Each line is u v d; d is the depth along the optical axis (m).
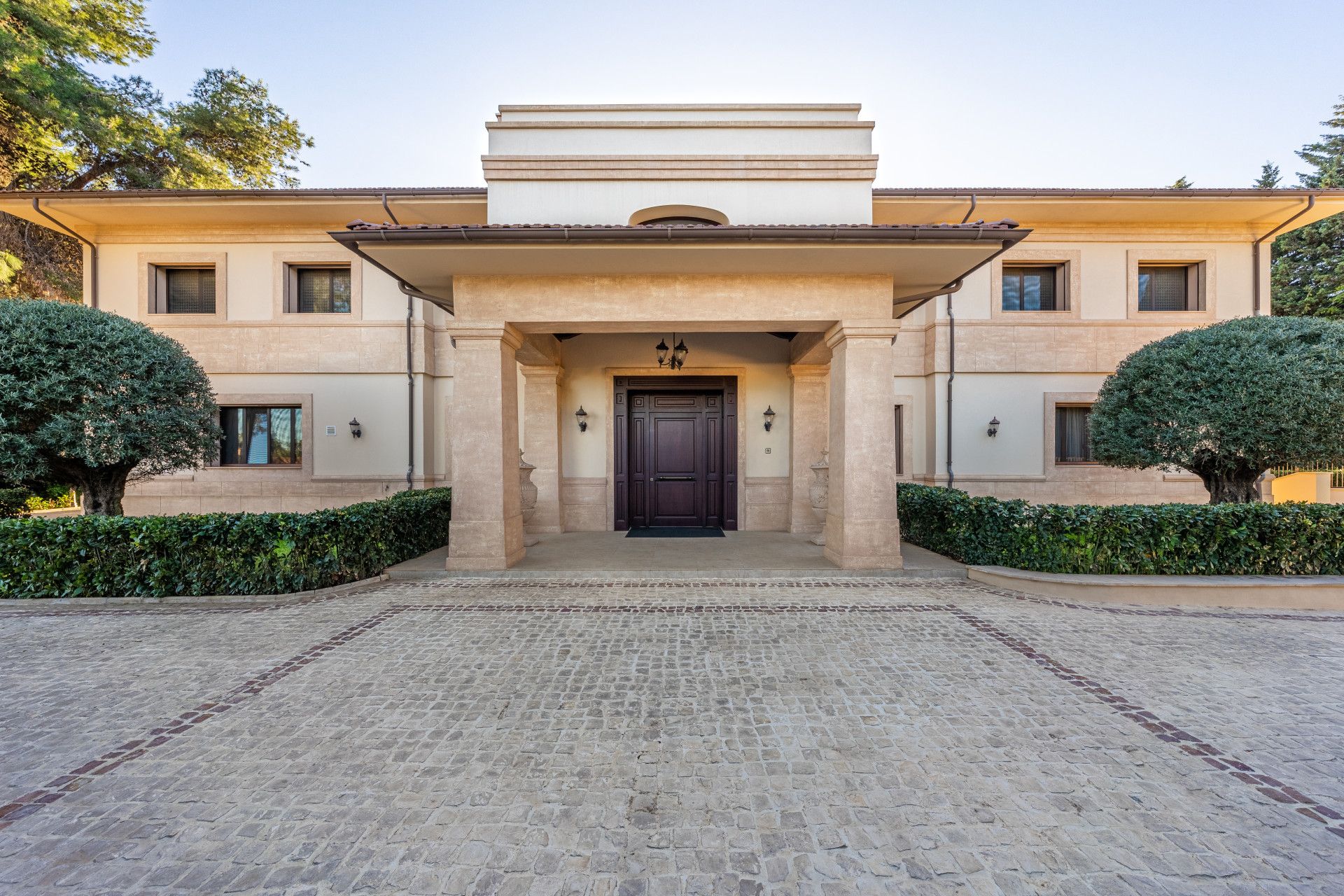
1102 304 9.91
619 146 7.31
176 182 13.20
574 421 10.23
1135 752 2.80
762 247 5.67
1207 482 7.13
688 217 7.41
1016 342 9.93
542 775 2.61
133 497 9.80
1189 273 10.07
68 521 5.64
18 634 4.55
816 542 8.59
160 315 9.83
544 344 8.60
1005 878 1.98
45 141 10.68
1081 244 9.91
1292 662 3.99
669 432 10.50
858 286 6.43
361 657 4.05
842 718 3.15
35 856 2.09
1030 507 6.26
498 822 2.27
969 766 2.68
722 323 6.62
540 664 3.95
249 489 9.95
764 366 10.18
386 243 5.61
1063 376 9.94
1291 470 10.43
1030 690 3.51
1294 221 9.41
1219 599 5.36
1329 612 5.15
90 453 6.29
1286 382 5.86
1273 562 5.66
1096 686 3.57
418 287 6.98
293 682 3.63
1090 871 2.01
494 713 3.21
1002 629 4.70
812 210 7.06
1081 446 10.20
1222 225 9.78
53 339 6.25
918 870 2.01
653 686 3.58
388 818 2.29
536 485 9.62
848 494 6.52
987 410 9.97
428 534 7.68
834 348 6.88
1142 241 9.85
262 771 2.64
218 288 9.87
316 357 9.98
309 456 9.96
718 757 2.76
